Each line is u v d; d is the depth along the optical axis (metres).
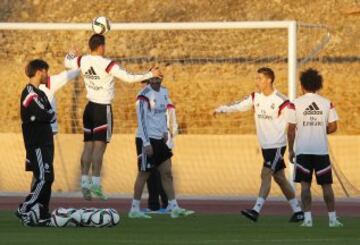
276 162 40.34
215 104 78.88
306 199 38.16
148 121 41.41
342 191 57.12
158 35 85.62
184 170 60.25
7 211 45.56
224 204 49.78
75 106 74.69
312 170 37.97
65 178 59.66
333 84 81.19
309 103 37.59
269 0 89.12
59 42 85.69
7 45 86.19
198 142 60.50
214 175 60.19
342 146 60.28
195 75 81.81
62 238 33.25
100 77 43.69
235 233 35.72
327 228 37.66
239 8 88.75
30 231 35.53
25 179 60.56
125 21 89.69
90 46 43.81
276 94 40.31
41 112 37.00
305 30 84.12
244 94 79.50
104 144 44.56
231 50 83.81
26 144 37.34
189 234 35.22
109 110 44.25
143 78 42.00
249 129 74.69
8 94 82.00
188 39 84.88
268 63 82.25
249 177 59.94
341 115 79.19
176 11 89.62
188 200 52.00
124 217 42.22
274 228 37.78
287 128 38.44
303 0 88.56
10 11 92.38
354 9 86.62
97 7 91.56
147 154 41.31
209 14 88.75
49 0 92.62
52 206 48.44
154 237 34.00
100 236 34.03
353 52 83.38
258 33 85.25
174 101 79.50
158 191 45.03
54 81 43.31
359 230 36.88
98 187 44.56
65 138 60.28
